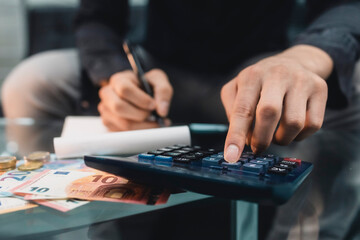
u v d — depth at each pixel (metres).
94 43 0.96
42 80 1.25
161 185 0.32
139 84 0.73
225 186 0.29
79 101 1.03
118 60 0.89
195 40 1.29
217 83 1.22
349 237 0.29
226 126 0.81
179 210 0.30
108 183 0.35
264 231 0.29
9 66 2.85
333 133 0.75
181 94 1.23
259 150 0.39
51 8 2.17
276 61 0.45
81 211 0.29
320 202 0.35
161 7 1.33
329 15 0.79
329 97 0.68
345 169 0.46
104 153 0.48
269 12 1.27
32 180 0.36
